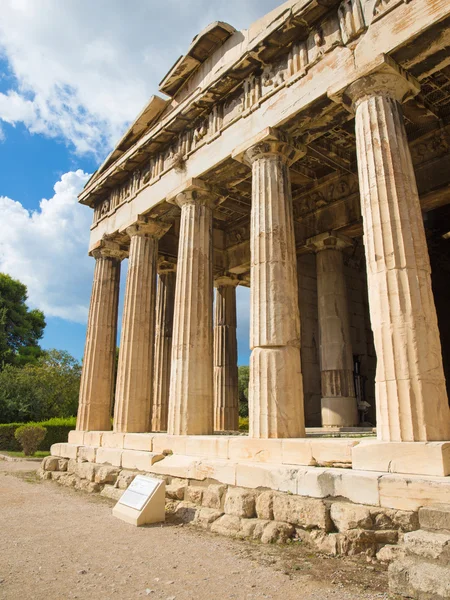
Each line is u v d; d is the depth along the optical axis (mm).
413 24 10008
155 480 11602
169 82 17562
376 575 7031
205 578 7070
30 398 44125
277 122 12781
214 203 16375
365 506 8031
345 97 11273
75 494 15398
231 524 9938
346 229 18281
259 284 12203
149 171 18719
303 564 7668
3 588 6617
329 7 11875
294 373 11547
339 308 18188
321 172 18578
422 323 8906
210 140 15203
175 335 14781
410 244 9406
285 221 12664
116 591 6523
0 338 54656
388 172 9891
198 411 13969
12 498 14594
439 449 7723
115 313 21141
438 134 15266
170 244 23094
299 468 9500
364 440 9133
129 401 16844
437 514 6922
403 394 8578
